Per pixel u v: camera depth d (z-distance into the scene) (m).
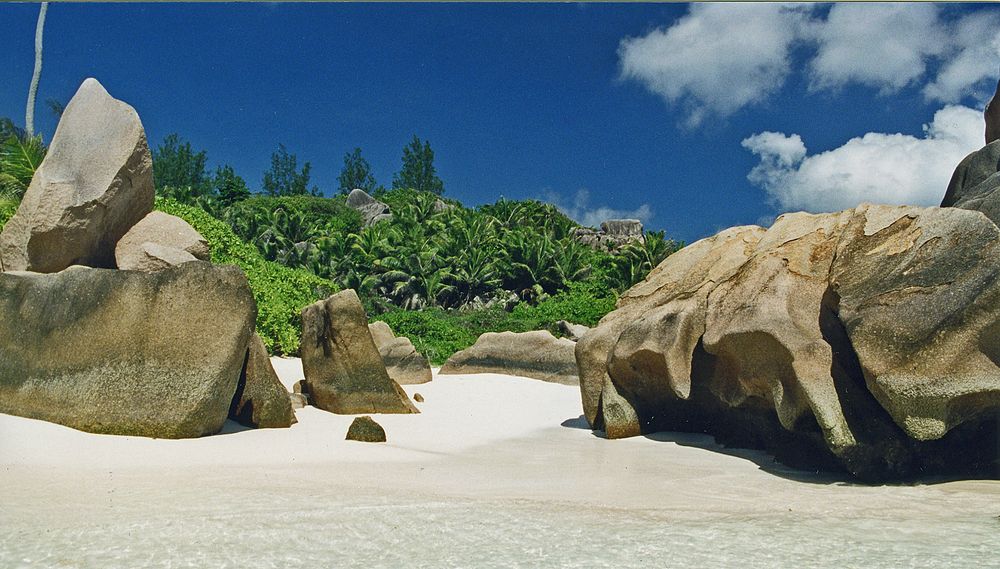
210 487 5.87
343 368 11.12
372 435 8.67
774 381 7.57
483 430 10.11
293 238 45.44
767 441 8.31
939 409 6.35
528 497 5.92
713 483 6.72
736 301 8.39
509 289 43.56
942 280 6.67
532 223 58.09
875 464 6.82
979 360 6.34
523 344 17.53
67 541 4.43
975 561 4.33
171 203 20.02
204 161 78.62
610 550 4.47
